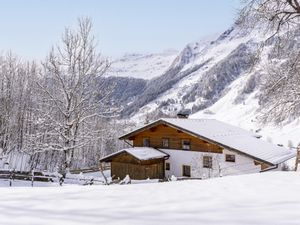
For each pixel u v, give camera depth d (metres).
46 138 35.91
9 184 26.48
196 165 32.81
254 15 16.98
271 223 5.41
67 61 33.06
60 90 33.16
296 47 17.78
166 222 5.73
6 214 6.57
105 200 7.94
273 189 8.56
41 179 28.61
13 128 43.47
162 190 9.16
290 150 34.28
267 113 19.45
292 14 16.92
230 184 9.62
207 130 33.97
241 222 5.55
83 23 33.47
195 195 8.21
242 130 39.91
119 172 34.06
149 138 36.44
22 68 47.06
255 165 29.45
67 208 7.10
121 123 52.12
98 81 34.31
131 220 5.92
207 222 5.64
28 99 43.88
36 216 6.38
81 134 33.28
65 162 32.19
